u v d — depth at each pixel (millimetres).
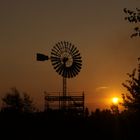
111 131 29328
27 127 44656
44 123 44344
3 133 44000
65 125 41812
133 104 19609
